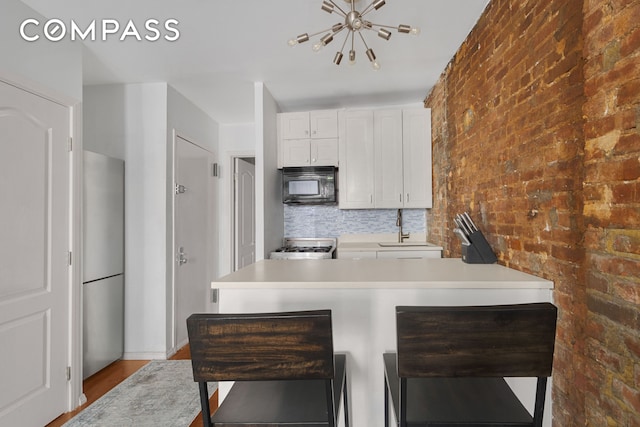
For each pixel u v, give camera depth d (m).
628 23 0.96
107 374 2.65
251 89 3.18
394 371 1.29
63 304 2.09
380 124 3.45
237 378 0.95
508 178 1.74
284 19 2.05
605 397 1.07
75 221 2.17
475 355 0.91
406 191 3.43
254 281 1.48
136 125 3.00
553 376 1.38
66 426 1.97
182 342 3.26
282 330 0.93
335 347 1.49
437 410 1.05
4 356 1.74
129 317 2.97
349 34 2.24
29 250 1.87
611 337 1.04
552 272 1.38
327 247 3.69
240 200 4.20
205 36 2.24
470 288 1.44
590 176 1.13
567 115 1.27
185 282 3.33
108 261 2.75
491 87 1.92
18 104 1.81
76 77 2.19
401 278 1.50
